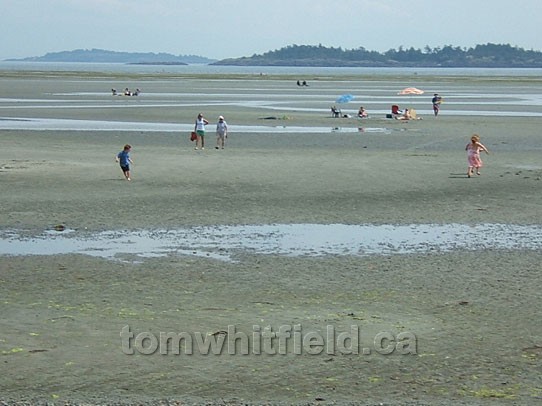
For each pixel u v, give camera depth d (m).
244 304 37.22
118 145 101.56
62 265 44.41
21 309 36.09
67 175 75.81
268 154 92.94
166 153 93.38
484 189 70.50
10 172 77.19
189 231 53.19
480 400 26.27
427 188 70.56
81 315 35.22
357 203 63.53
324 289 39.94
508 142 109.25
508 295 38.97
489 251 48.34
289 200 64.31
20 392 26.67
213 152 94.75
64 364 29.30
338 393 26.83
